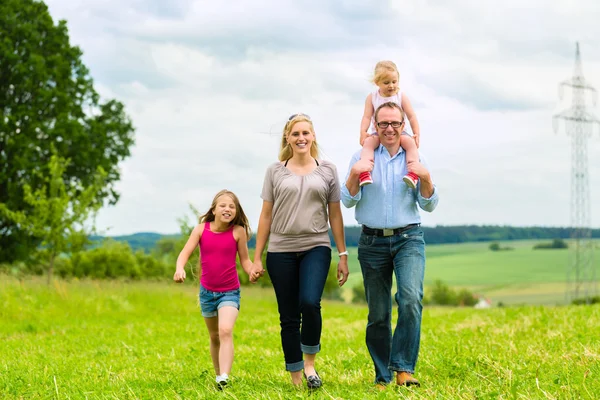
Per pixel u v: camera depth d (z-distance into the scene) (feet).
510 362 22.97
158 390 22.06
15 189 111.34
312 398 18.44
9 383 24.11
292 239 21.81
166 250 183.93
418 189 21.06
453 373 22.34
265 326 52.70
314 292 21.03
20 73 114.62
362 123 26.00
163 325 55.83
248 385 21.89
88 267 162.40
